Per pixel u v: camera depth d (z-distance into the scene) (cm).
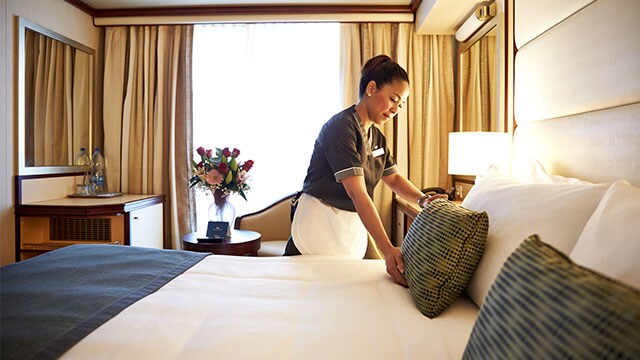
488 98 238
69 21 307
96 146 341
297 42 332
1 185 252
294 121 334
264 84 335
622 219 66
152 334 84
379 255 183
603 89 116
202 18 326
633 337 36
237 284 119
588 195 87
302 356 77
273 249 265
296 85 333
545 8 155
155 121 335
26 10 266
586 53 125
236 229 301
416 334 86
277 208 304
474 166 188
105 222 283
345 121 152
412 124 319
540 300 50
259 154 336
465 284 99
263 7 322
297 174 335
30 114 271
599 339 39
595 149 120
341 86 324
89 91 330
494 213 106
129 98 335
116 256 143
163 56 335
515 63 186
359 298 108
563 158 139
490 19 233
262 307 101
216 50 337
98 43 344
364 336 85
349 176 143
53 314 90
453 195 290
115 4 323
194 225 335
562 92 140
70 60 308
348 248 164
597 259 65
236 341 82
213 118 339
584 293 44
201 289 114
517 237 91
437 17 277
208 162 257
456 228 97
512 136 189
